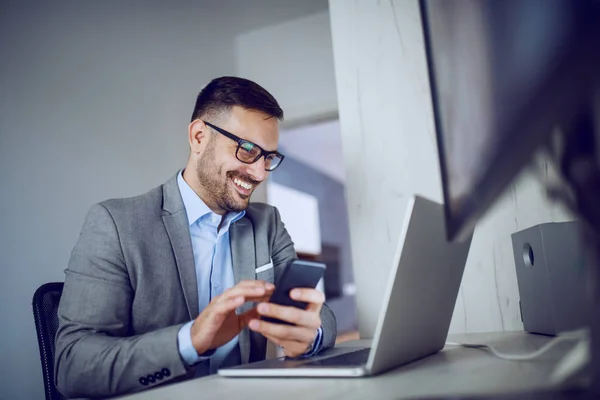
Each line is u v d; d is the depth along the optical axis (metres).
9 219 2.00
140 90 2.82
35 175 2.14
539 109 0.39
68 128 2.34
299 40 3.48
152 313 1.23
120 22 2.74
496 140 0.43
